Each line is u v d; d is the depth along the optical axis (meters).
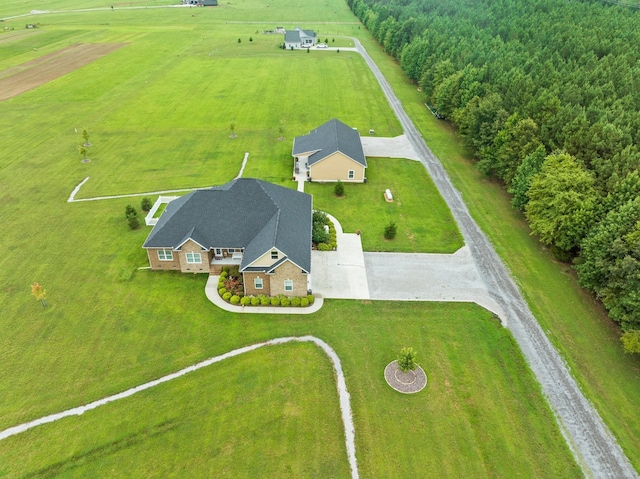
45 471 25.02
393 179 57.84
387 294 38.25
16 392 29.31
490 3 129.88
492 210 51.59
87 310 35.97
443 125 76.38
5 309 35.81
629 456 26.27
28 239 44.38
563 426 27.89
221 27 155.12
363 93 90.94
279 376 30.72
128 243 44.09
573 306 37.44
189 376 30.64
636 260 32.19
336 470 25.25
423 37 102.81
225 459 25.67
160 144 65.94
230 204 40.47
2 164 59.12
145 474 24.89
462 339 34.03
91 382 30.09
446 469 25.41
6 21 161.12
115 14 177.88
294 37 126.88
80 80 95.25
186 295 37.78
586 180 40.00
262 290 37.50
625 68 63.88
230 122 74.25
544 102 52.53
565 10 102.50
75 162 60.19
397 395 29.58
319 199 52.69
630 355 32.81
